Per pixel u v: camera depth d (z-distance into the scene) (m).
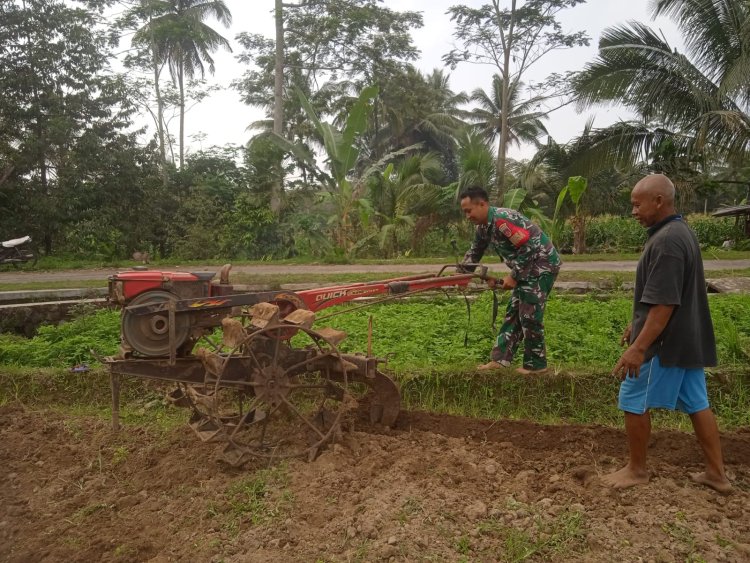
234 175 25.66
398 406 5.41
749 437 5.14
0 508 4.25
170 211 23.27
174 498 4.26
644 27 17.28
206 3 32.53
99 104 21.08
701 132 16.27
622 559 3.32
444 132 38.88
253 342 4.71
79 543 3.79
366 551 3.41
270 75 32.25
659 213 3.99
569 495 4.05
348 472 4.43
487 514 3.79
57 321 9.52
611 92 17.52
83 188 20.17
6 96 19.78
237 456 4.61
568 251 22.44
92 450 5.07
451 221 20.91
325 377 5.08
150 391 6.44
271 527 3.76
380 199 20.44
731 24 16.55
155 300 4.75
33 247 20.33
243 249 21.41
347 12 26.84
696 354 3.92
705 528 3.60
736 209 20.53
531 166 19.25
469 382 6.09
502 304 8.99
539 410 5.94
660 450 4.88
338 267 15.30
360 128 17.52
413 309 9.05
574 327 7.61
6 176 19.58
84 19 21.23
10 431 5.49
